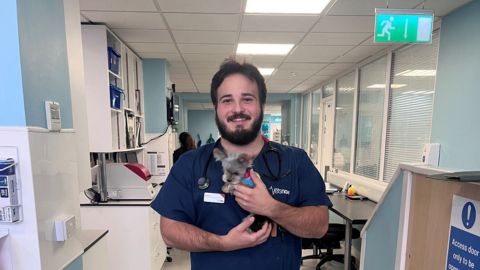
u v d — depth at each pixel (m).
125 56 3.11
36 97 1.08
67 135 1.27
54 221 1.15
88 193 2.51
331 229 2.84
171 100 4.15
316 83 5.77
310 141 6.70
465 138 2.06
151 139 3.82
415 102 2.77
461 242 0.75
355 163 4.14
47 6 1.18
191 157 0.93
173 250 3.46
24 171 1.01
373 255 1.23
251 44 3.12
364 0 2.03
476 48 1.96
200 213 0.86
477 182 0.65
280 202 0.80
